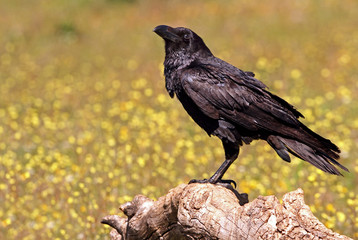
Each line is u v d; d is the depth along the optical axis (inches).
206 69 311.6
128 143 539.2
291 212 224.2
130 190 427.2
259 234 225.6
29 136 603.2
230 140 304.3
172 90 325.4
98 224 371.2
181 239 281.4
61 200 415.8
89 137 557.9
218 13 1221.7
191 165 478.6
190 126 602.2
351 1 1215.6
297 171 437.4
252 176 463.8
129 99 740.0
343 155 513.0
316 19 1117.7
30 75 902.4
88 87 821.2
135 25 1208.2
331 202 415.2
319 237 215.5
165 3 1326.3
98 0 1378.0
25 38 1135.6
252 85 304.3
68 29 1157.1
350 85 755.4
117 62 957.8
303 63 861.2
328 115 595.5
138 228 290.2
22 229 392.2
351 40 954.1
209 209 246.2
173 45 325.4
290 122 291.4
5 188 438.6
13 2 1413.6
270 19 1141.7
